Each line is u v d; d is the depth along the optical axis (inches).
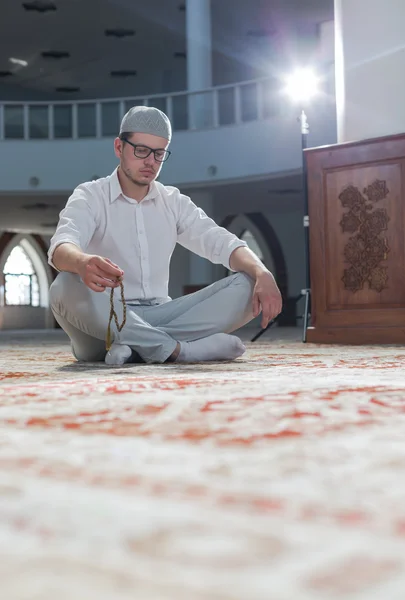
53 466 32.0
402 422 46.8
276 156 624.1
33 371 109.0
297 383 78.0
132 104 691.4
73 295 125.2
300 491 26.7
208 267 730.2
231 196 735.1
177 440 40.0
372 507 24.1
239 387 72.9
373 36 248.1
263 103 631.8
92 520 21.9
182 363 126.0
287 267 911.7
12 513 23.0
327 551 18.1
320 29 863.1
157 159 134.6
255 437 40.9
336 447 37.2
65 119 703.1
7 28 873.5
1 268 965.8
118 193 136.6
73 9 826.8
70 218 130.6
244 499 25.2
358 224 249.8
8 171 703.1
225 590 15.4
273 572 16.3
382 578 16.1
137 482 28.3
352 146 251.1
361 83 250.8
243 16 850.8
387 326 242.7
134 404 57.6
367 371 101.7
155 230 139.8
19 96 1063.6
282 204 799.1
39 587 15.6
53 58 969.5
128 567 17.0
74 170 701.3
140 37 914.1
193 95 670.5
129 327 125.9
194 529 20.6
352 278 250.2
